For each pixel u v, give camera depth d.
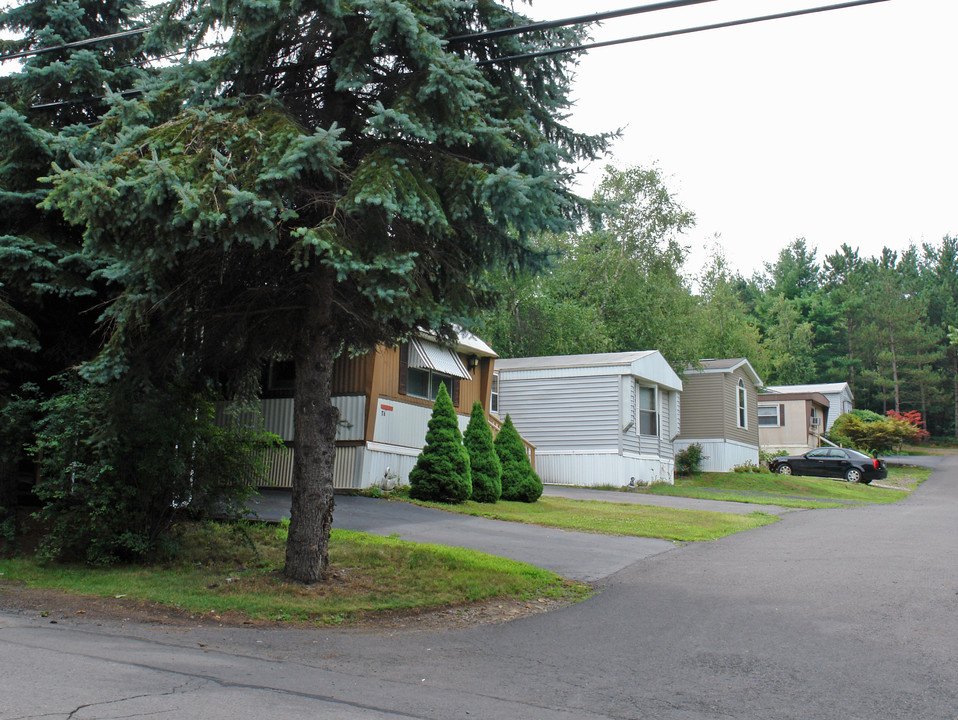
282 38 9.18
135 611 8.30
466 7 9.43
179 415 10.57
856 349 68.50
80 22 13.49
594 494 22.58
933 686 6.04
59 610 8.23
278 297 9.63
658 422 27.28
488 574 10.01
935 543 13.28
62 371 11.95
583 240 33.72
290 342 10.07
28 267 11.21
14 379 12.19
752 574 10.64
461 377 20.06
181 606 8.43
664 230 34.50
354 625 8.12
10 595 8.80
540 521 15.52
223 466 10.97
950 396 65.44
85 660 6.13
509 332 32.09
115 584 9.27
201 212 7.34
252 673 6.06
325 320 9.38
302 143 7.73
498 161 9.40
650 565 11.59
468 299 9.72
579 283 34.34
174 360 10.37
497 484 18.27
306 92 9.75
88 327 12.36
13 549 11.11
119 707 4.98
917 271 88.06
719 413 32.31
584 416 25.47
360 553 10.80
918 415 58.09
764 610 8.56
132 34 10.14
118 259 9.35
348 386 18.14
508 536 13.71
